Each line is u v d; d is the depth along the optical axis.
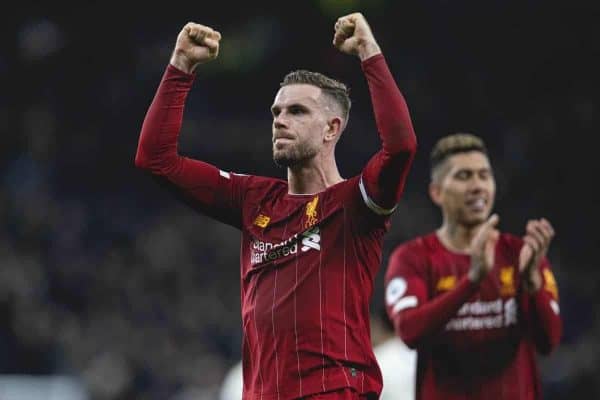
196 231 63.72
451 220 20.55
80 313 58.50
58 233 62.44
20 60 70.62
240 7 70.06
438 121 68.56
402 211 63.94
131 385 52.50
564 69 68.81
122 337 56.06
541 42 69.25
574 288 59.72
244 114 71.00
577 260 62.50
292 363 14.48
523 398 19.58
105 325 56.84
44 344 55.66
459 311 19.75
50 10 70.81
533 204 64.44
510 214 64.00
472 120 68.62
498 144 68.19
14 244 61.19
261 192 15.69
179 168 15.61
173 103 15.54
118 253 61.97
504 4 69.06
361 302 14.93
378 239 15.17
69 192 67.62
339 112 15.54
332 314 14.60
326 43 67.88
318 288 14.66
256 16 69.38
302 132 15.17
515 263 20.02
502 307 19.77
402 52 69.38
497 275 19.88
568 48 68.81
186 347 56.41
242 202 15.73
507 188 64.81
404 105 14.55
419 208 64.81
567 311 58.56
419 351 19.98
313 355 14.48
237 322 59.03
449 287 20.12
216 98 70.75
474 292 18.67
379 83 14.63
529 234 18.91
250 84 70.31
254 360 14.91
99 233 63.88
